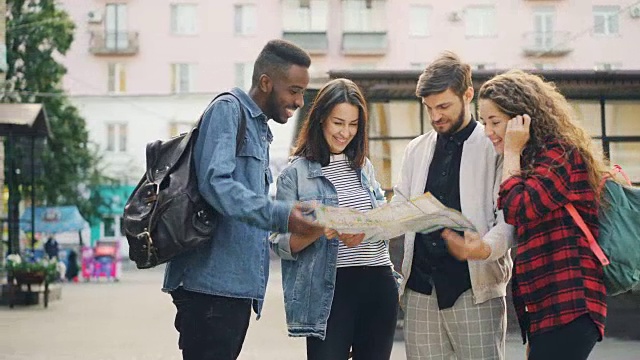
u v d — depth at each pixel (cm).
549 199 373
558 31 4147
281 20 4591
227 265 402
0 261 2159
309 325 438
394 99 1170
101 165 4800
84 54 4794
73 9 4750
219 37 4747
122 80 4831
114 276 3288
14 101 3209
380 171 1169
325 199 449
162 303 1961
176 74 4816
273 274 3556
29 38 3195
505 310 443
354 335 450
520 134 387
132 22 4803
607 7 4066
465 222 368
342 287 442
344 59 4403
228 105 403
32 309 1794
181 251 389
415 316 446
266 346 1091
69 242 4844
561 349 371
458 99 431
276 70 414
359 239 397
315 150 454
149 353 1035
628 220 382
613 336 1073
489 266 429
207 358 404
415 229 378
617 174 398
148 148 414
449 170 440
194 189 395
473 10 4272
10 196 2212
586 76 1138
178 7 4791
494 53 4250
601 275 379
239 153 405
